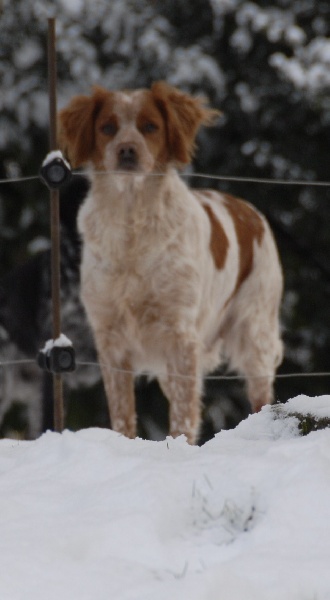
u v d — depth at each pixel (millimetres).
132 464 5754
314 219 21047
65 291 14266
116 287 10383
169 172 10555
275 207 20969
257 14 20375
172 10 21281
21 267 14438
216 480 5395
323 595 4254
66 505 5312
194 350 10516
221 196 12273
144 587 4352
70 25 20125
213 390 19875
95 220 10453
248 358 12133
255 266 12117
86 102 10609
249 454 5934
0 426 18547
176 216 10453
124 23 20547
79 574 4477
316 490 5043
